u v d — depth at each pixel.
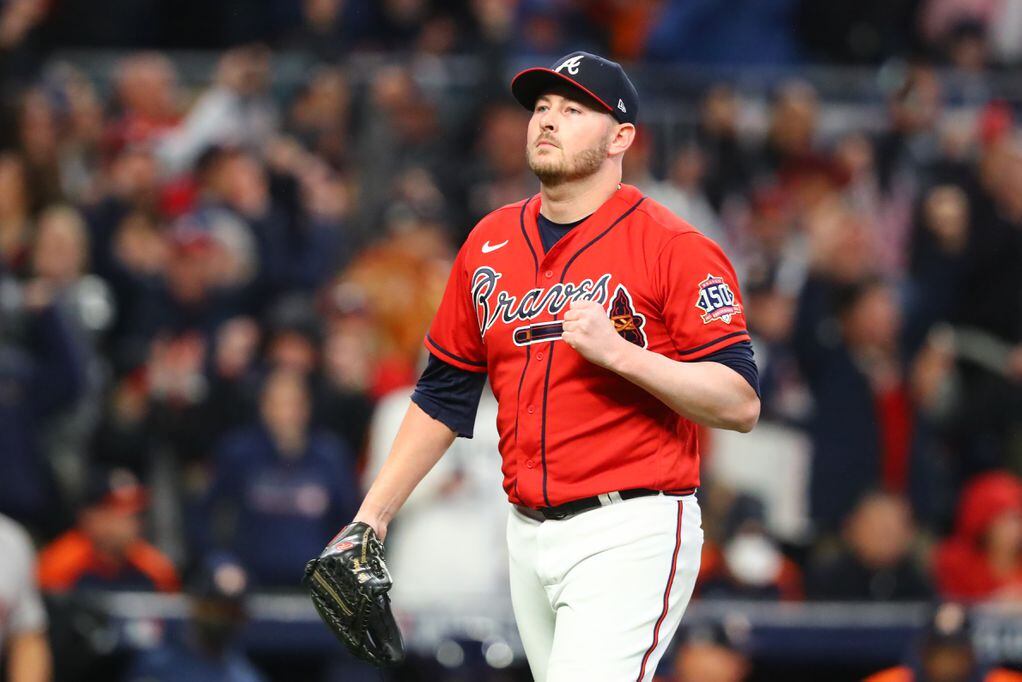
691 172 42.56
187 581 31.14
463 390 16.66
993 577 33.47
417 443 16.59
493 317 15.98
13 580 27.05
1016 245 42.50
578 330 14.78
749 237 42.59
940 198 42.38
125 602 28.55
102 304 37.28
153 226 39.47
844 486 35.16
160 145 42.50
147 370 36.12
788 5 50.59
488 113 43.38
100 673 28.44
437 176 42.97
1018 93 48.94
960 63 49.44
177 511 34.03
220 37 50.56
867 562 32.19
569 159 15.61
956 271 42.16
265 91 44.53
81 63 47.38
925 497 36.03
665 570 15.57
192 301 38.12
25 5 45.12
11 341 34.50
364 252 40.53
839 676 29.50
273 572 31.67
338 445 33.09
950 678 26.39
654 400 15.65
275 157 39.97
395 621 16.03
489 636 28.83
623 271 15.55
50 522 33.44
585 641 15.41
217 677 27.91
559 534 15.74
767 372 36.44
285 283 39.47
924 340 41.53
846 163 44.66
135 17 49.69
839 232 37.28
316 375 34.88
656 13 49.81
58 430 34.78
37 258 36.22
